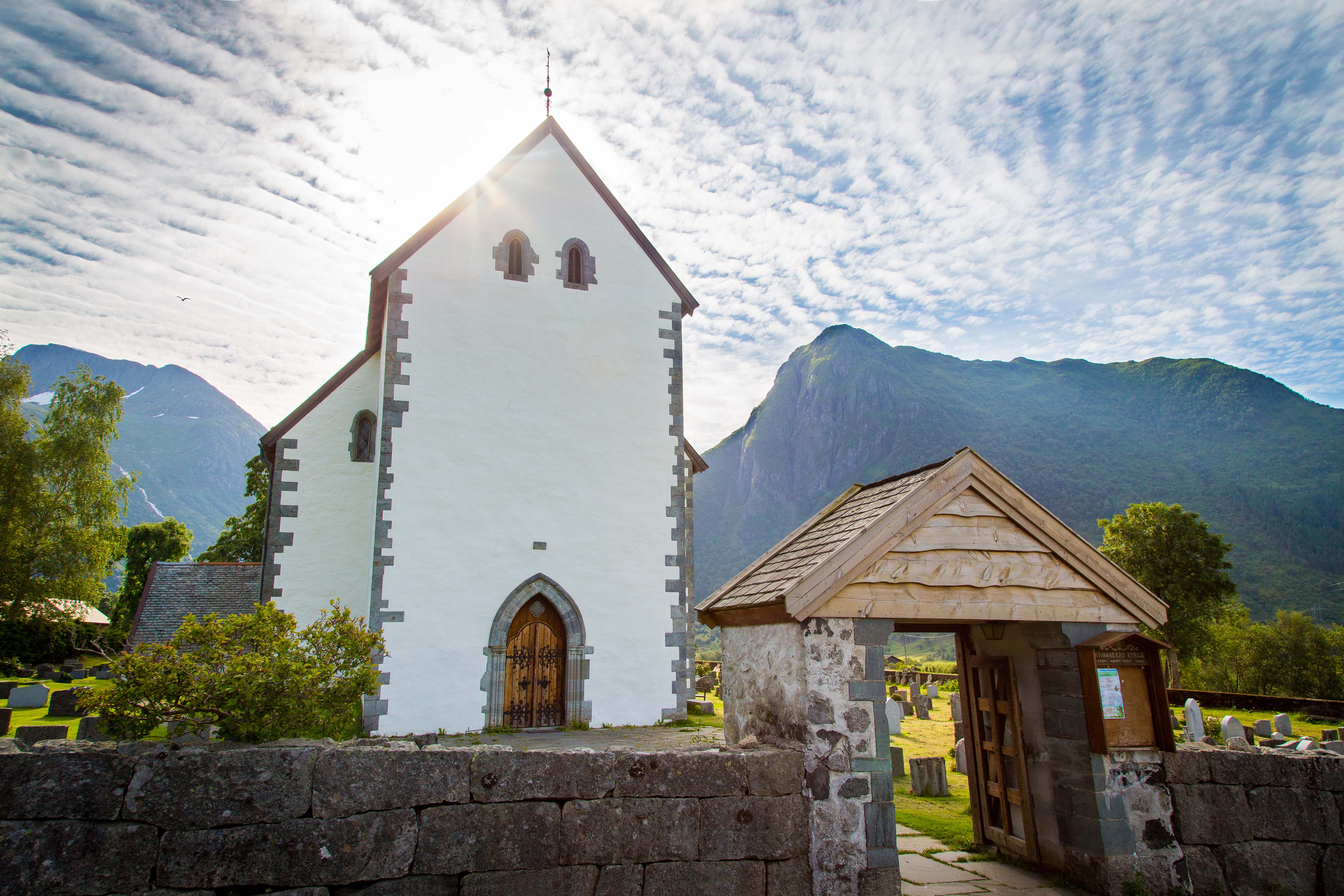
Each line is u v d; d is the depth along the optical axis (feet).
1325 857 21.65
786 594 18.71
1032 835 22.99
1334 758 22.66
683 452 55.83
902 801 33.94
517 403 52.24
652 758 17.61
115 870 14.53
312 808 15.48
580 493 52.31
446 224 53.26
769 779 18.16
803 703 18.78
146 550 165.07
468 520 49.34
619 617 51.37
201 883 14.75
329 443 54.49
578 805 16.87
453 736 45.47
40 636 111.86
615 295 56.49
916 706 75.72
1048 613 20.99
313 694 25.30
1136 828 20.66
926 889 20.80
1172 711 82.43
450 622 47.55
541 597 50.62
